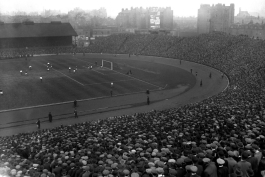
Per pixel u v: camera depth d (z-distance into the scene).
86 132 32.53
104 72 91.38
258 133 18.75
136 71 93.19
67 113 52.62
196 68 96.38
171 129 28.36
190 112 39.19
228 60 92.50
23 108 54.88
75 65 105.75
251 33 124.06
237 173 10.99
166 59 117.62
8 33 138.62
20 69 95.81
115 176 12.91
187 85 74.06
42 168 15.66
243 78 69.25
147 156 15.82
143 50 133.50
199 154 12.78
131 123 35.69
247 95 48.19
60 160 17.00
